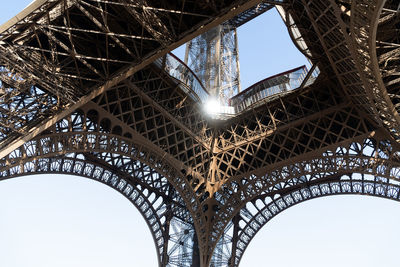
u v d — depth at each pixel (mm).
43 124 36469
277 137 61219
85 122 42625
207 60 77562
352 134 56344
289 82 59094
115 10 38688
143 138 49219
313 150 54938
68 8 37125
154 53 35625
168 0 37750
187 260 64812
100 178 55500
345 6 33844
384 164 51688
